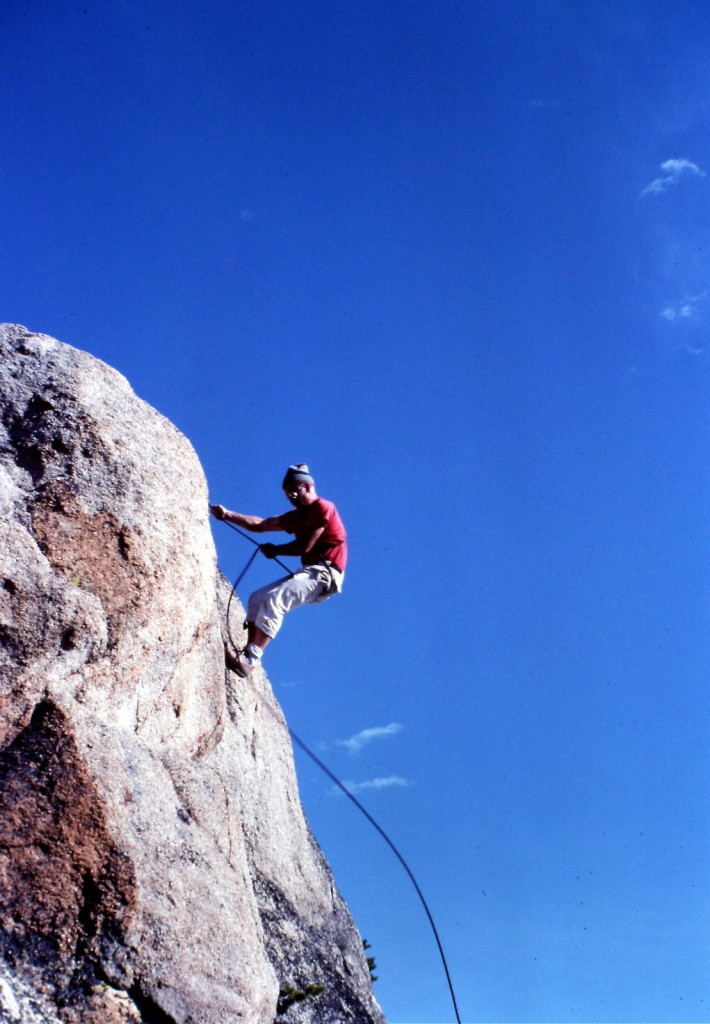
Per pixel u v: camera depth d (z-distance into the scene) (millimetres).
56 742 6512
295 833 10320
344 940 10039
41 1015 5773
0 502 7109
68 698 6754
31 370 7844
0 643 6641
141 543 7422
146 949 6277
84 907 6184
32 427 7566
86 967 6062
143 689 7379
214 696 8227
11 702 6551
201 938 6590
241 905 7117
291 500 9438
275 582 9133
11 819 6203
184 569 7707
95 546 7246
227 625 9250
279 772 10430
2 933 5965
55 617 6805
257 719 10367
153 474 7816
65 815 6305
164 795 7121
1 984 5746
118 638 7105
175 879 6703
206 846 7172
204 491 8367
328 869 10711
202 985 6410
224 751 9570
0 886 6059
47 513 7203
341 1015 9039
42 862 6168
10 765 6375
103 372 8180
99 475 7512
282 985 8602
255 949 6969
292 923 9406
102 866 6281
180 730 7781
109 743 6840
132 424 8000
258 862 9461
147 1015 6172
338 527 9336
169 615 7516
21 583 6793
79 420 7641
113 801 6527
